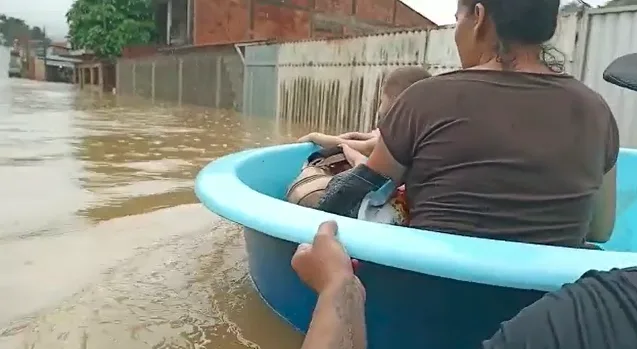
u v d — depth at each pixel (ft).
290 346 5.07
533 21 4.00
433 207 4.17
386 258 3.65
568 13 15.42
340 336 2.55
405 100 4.37
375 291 4.24
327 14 65.72
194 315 5.68
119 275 6.70
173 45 67.92
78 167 13.65
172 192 11.03
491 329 4.00
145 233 8.36
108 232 8.36
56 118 28.40
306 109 32.19
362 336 2.68
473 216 3.99
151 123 27.73
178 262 7.19
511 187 3.92
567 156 3.95
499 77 4.06
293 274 5.07
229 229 8.60
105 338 5.22
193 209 9.72
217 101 45.73
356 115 27.09
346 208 4.72
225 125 28.50
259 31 62.59
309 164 6.73
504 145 3.93
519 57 4.10
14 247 7.61
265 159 7.48
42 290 6.23
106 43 74.84
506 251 3.60
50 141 18.58
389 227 3.98
